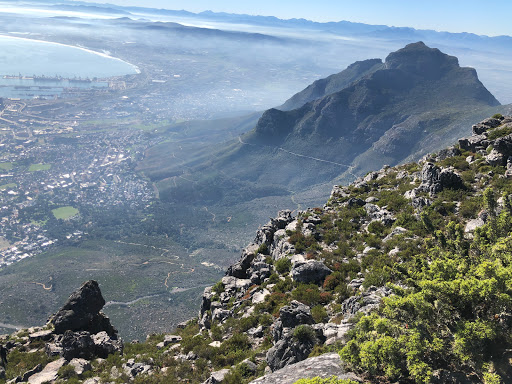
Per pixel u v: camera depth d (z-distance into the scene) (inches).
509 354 585.9
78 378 1453.0
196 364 1371.8
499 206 1578.5
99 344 1726.1
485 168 2265.0
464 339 593.9
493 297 634.8
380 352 654.5
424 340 634.8
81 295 1935.3
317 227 2386.8
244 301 1846.7
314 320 1269.7
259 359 1234.6
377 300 1186.0
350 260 1851.6
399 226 2023.9
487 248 896.9
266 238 2610.7
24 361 1581.0
